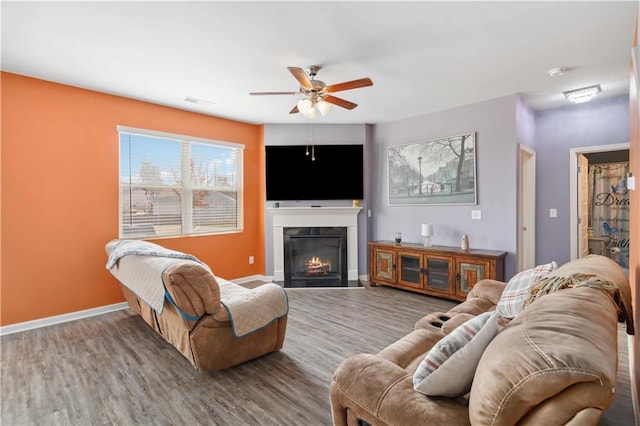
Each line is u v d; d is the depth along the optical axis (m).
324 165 5.27
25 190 3.33
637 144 2.27
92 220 3.76
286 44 2.71
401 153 5.10
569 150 4.43
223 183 5.05
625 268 5.01
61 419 1.97
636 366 1.98
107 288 3.87
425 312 3.83
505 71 3.30
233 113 4.72
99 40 2.62
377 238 5.43
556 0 2.14
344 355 2.78
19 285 3.30
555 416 0.79
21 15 2.26
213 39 2.62
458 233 4.53
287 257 5.32
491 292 2.67
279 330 2.78
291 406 2.09
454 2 2.16
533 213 4.64
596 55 2.95
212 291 2.38
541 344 0.86
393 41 2.68
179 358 2.71
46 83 3.44
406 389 1.25
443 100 4.21
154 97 4.00
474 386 0.98
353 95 4.02
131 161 4.09
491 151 4.19
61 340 3.07
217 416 1.99
